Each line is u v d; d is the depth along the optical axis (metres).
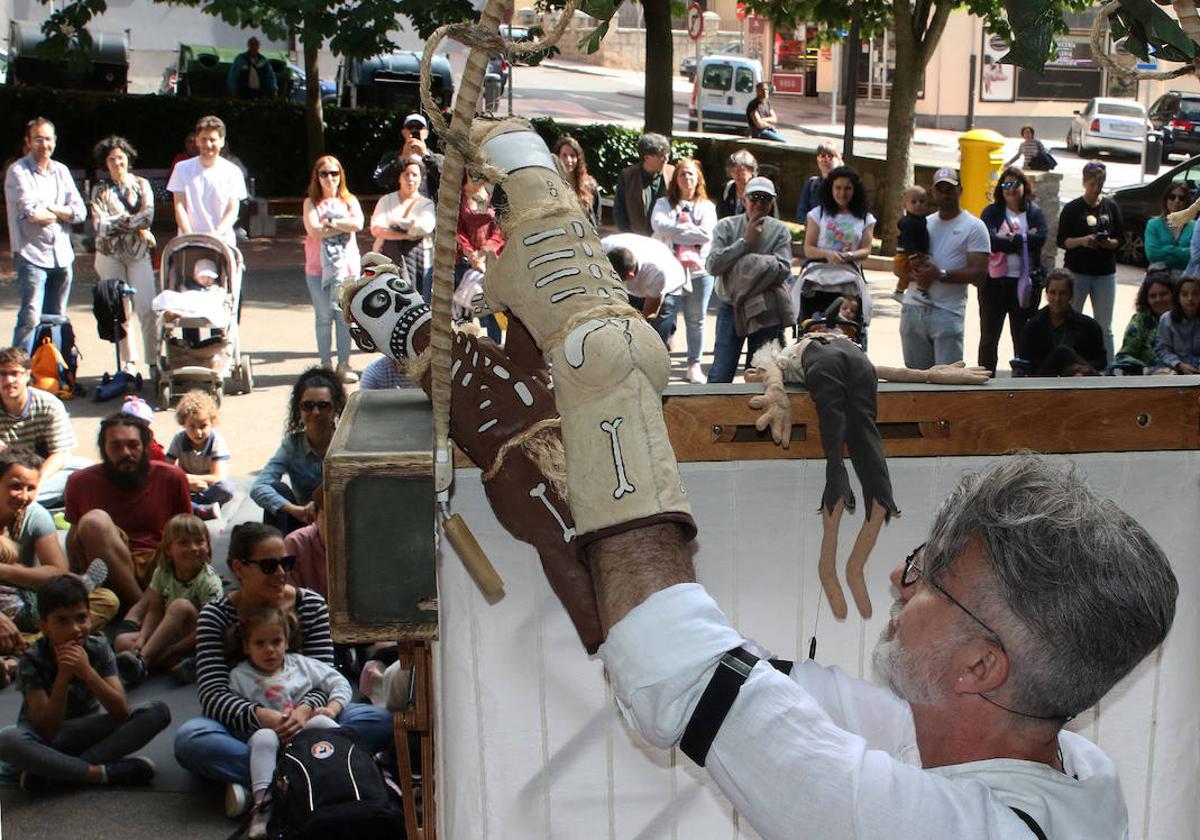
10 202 9.12
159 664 5.25
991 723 1.27
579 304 1.49
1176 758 2.45
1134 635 1.22
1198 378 2.40
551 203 1.59
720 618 1.27
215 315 8.67
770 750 1.20
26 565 5.58
